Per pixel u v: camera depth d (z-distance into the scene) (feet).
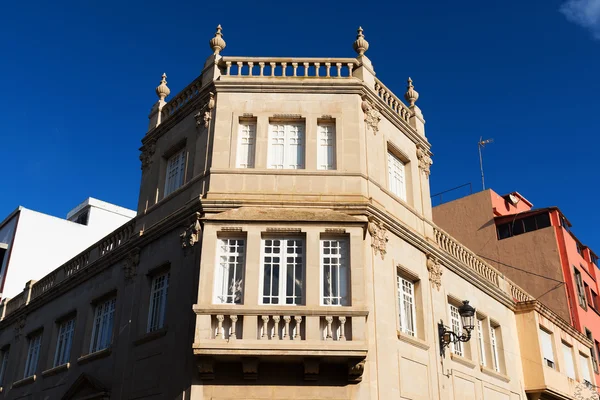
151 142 71.51
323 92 61.62
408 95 75.41
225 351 46.21
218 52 67.31
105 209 127.75
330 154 59.82
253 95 61.72
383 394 51.03
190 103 65.57
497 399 70.74
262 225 52.13
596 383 98.12
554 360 83.51
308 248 51.29
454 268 70.44
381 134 64.13
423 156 71.92
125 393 57.88
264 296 50.55
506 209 119.96
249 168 58.13
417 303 62.08
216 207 55.77
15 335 90.12
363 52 66.33
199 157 61.05
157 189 67.00
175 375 51.78
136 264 65.00
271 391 48.01
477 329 73.41
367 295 53.31
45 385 75.36
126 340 61.36
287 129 61.00
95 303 72.18
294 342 46.39
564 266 104.53
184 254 57.26
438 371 60.64
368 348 49.19
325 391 48.14
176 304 55.67
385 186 62.03
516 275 108.37
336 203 55.42
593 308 111.24
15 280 108.37
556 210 108.37
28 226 113.91
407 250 62.08
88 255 78.07
